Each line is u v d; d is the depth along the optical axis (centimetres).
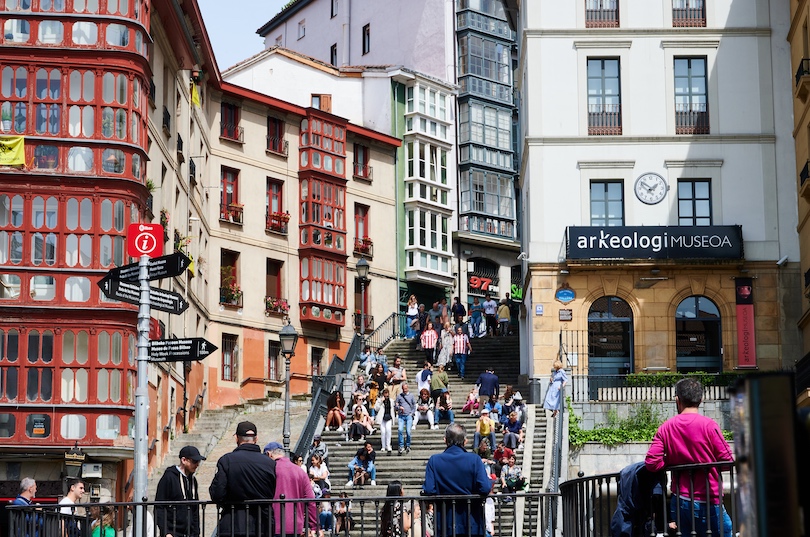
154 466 3809
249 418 4631
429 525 1550
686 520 1109
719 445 1105
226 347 5316
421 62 7000
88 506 1362
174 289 4159
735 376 4000
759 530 419
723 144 4288
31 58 3503
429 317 4862
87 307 3422
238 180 5494
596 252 4169
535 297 4194
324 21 7650
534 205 4269
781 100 4294
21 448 3347
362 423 3506
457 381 4331
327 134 5859
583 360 4138
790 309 4178
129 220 3528
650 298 4175
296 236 5709
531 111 4316
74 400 3394
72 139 3484
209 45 4919
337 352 5803
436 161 6481
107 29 3547
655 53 4338
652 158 4288
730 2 4341
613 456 3656
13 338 3397
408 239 6272
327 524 2794
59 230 3453
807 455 420
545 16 4359
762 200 4250
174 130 4388
